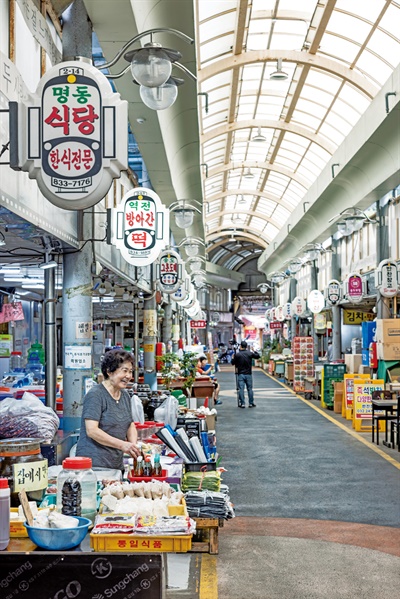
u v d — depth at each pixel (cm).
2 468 396
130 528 357
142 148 1488
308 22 1521
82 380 884
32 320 1728
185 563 594
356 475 994
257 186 3544
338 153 1998
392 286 1675
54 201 543
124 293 1677
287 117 2264
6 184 573
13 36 631
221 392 2706
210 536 609
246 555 618
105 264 1100
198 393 1748
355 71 1686
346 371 2003
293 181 3105
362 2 1388
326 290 2372
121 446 500
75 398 879
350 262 2455
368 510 787
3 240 756
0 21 601
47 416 578
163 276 1775
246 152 2844
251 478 977
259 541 663
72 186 538
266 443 1316
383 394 1303
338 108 2022
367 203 2031
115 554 306
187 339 4244
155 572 305
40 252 908
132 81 1062
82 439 514
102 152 539
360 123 1716
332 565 591
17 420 562
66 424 867
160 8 970
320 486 920
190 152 1862
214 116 2167
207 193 3547
